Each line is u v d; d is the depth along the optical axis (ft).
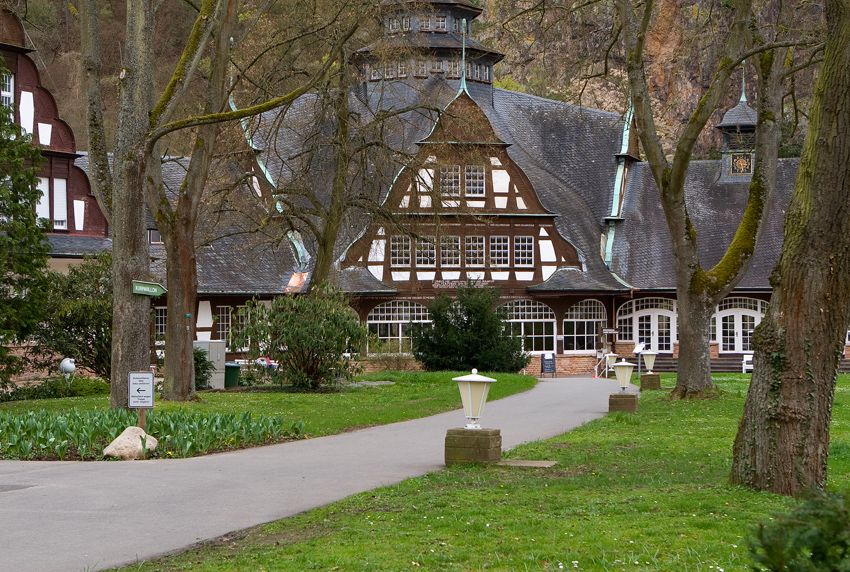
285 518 29.12
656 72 218.59
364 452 46.09
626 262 165.37
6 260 77.00
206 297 144.36
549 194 167.94
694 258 81.82
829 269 31.94
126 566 23.09
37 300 80.74
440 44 170.40
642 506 30.07
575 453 45.80
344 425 58.95
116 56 179.01
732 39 73.36
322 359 91.40
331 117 106.42
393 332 150.61
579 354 156.76
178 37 190.90
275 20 100.78
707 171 179.93
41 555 24.25
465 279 151.94
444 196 124.06
